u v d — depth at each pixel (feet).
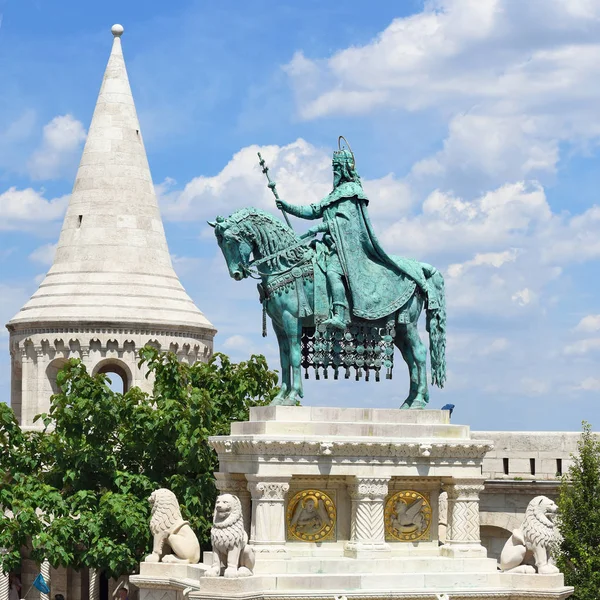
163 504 129.90
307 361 128.36
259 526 119.96
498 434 188.14
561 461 185.26
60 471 169.68
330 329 126.11
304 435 121.19
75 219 281.33
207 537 158.10
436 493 127.95
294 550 122.93
